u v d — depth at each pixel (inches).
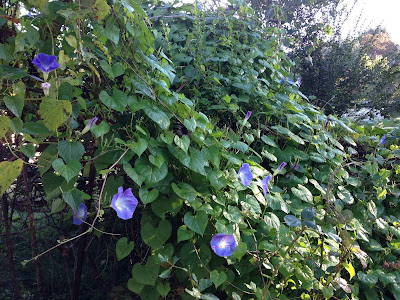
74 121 70.3
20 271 126.6
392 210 121.3
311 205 100.1
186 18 144.4
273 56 137.7
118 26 79.5
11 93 67.1
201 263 77.0
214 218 78.9
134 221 100.5
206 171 81.3
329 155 113.0
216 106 114.1
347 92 235.1
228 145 87.6
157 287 77.2
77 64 70.4
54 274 124.4
